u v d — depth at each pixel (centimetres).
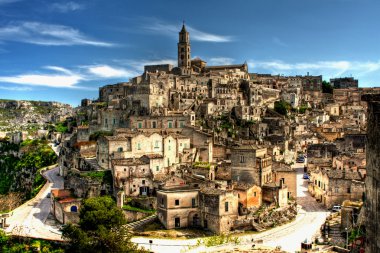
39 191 16750
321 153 18788
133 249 9750
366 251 4341
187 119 18762
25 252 11075
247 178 13825
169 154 16238
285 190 13812
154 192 13938
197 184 13262
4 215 13862
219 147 17375
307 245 9219
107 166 15638
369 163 4253
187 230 12019
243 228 12000
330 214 13038
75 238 10312
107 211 10644
